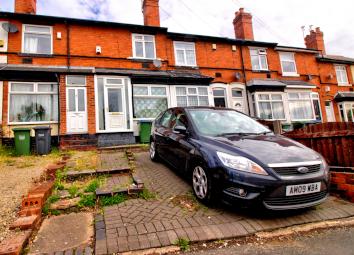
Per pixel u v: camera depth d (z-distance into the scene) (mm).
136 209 3848
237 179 3385
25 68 11141
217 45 16438
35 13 13469
